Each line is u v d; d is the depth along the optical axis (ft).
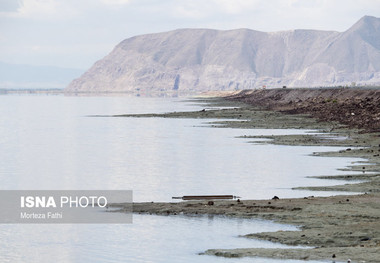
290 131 404.36
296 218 134.21
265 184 201.46
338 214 136.26
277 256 106.52
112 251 113.80
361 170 223.51
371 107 474.49
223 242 118.11
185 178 220.84
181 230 128.06
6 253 113.70
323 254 106.32
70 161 282.56
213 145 340.39
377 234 118.83
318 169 231.50
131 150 326.03
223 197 170.40
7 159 293.23
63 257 110.63
